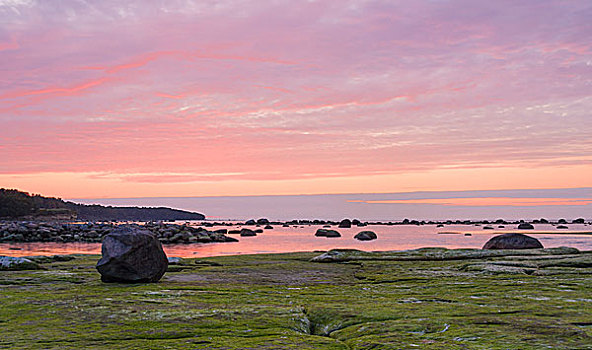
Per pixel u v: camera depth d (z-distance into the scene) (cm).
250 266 2666
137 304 1282
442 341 872
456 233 8412
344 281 1973
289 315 1127
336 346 864
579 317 1062
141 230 1883
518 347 817
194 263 2855
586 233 7600
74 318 1093
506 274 2039
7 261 2273
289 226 12838
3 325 1027
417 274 2145
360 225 13150
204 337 920
